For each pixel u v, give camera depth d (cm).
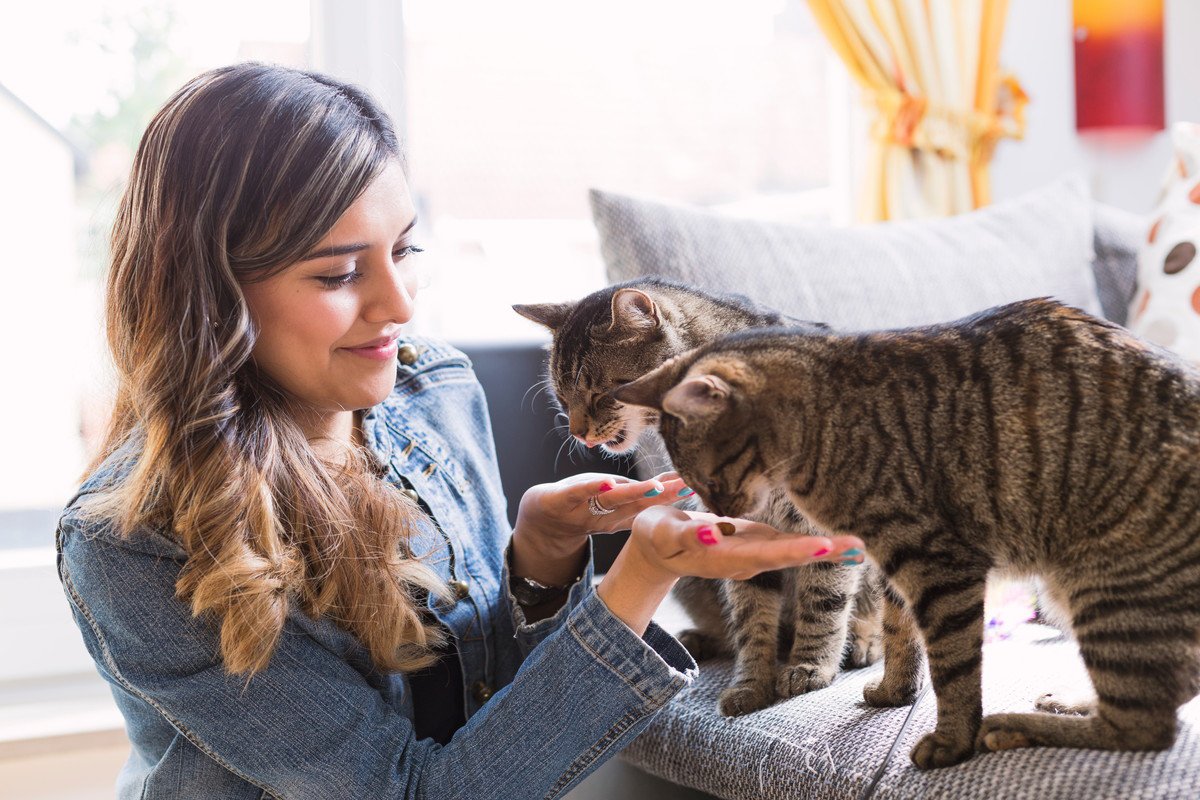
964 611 104
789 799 109
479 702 133
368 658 118
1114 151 274
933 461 105
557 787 109
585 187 253
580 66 249
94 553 106
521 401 185
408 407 145
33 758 186
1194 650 98
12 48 203
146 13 212
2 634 201
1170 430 99
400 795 108
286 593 106
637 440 159
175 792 109
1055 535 104
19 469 209
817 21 236
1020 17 262
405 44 233
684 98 258
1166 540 97
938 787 98
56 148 208
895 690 117
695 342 149
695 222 177
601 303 157
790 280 176
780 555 90
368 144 110
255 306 110
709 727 122
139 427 115
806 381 111
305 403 122
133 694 109
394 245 117
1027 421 103
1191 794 90
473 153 244
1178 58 277
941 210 241
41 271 208
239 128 107
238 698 105
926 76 236
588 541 134
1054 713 109
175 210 107
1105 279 208
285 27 221
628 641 105
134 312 112
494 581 139
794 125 269
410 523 123
